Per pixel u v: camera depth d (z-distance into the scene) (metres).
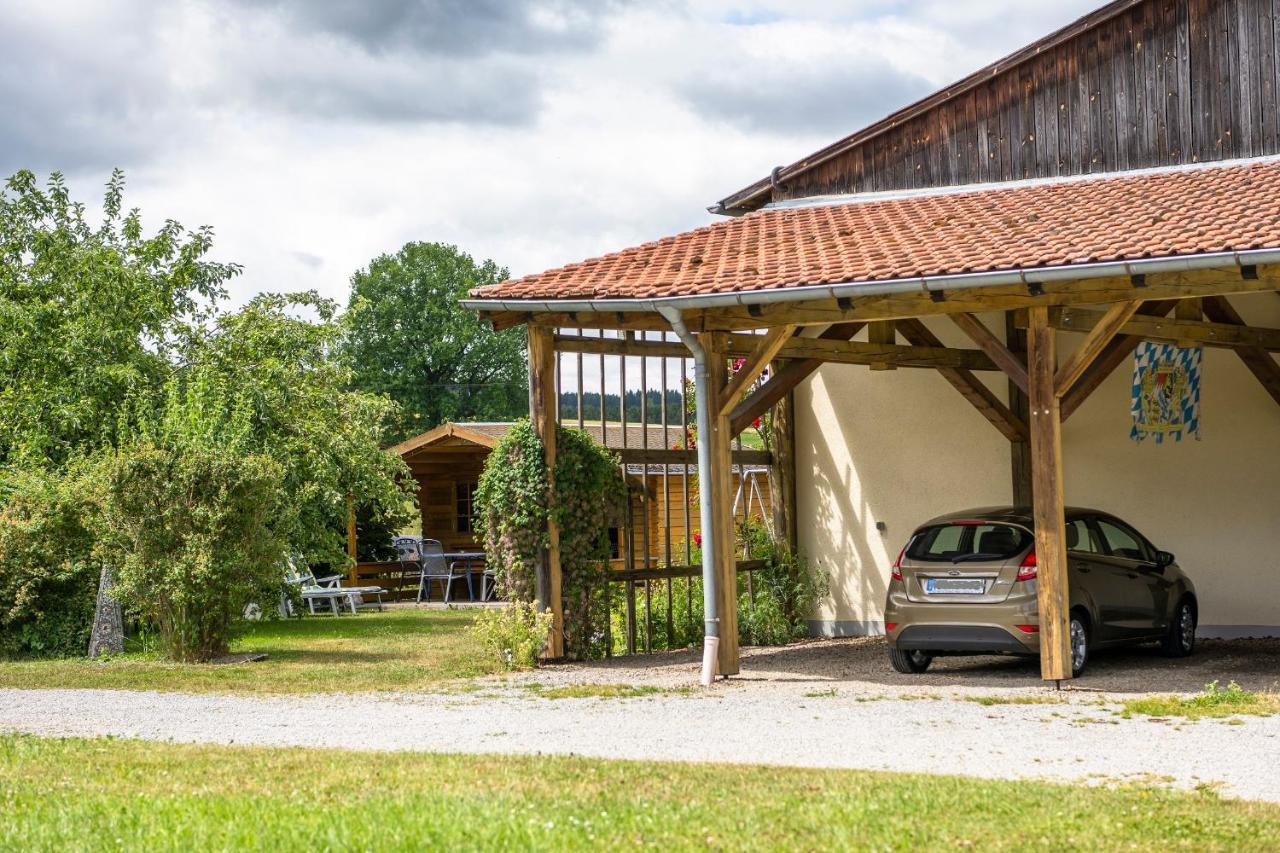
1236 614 16.09
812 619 18.33
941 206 15.67
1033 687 11.98
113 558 15.04
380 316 61.25
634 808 6.66
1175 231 11.39
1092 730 9.49
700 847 5.91
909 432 17.78
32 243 22.88
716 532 13.27
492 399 60.94
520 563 14.66
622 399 15.98
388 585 30.44
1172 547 16.44
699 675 13.52
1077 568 12.97
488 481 14.98
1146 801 6.87
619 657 15.38
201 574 14.62
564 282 13.84
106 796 7.25
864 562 17.95
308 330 22.42
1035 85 16.75
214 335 22.61
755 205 19.39
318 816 6.52
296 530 20.56
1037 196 15.21
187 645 15.09
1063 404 12.25
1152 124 15.91
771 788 7.22
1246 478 16.06
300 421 21.03
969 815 6.50
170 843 6.12
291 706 11.36
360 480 22.22
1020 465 16.47
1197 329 13.45
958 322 12.05
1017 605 12.38
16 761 8.49
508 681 13.12
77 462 17.16
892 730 9.62
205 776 7.82
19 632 16.20
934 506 17.56
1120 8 16.05
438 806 6.69
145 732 9.98
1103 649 15.19
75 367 20.91
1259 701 10.58
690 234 16.05
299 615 22.58
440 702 11.56
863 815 6.49
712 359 13.32
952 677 12.96
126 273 22.05
